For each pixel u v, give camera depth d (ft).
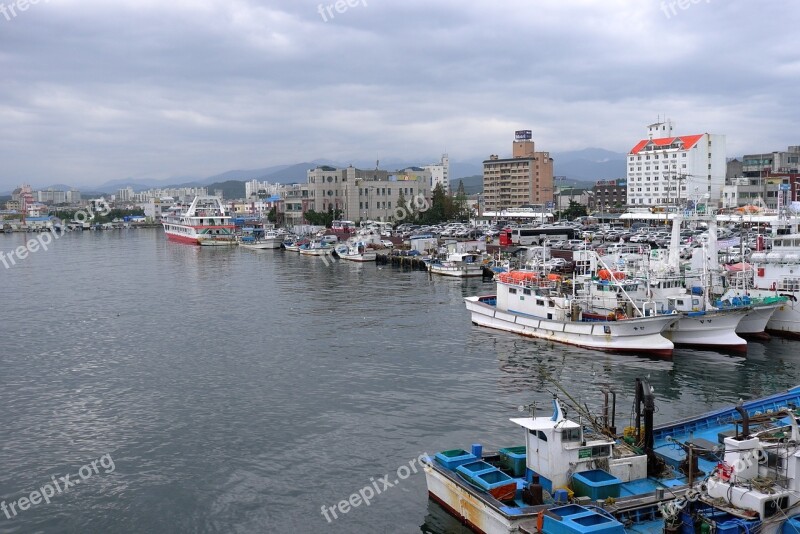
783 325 260.21
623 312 250.37
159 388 204.44
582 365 225.76
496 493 111.96
